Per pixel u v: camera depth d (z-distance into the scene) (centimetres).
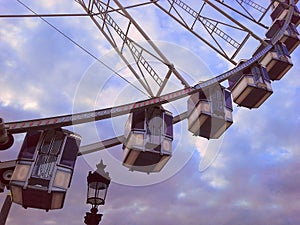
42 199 698
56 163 712
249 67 1327
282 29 1680
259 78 1309
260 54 1391
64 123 723
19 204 709
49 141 731
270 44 1562
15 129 709
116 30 1331
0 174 718
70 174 723
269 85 1327
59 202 718
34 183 684
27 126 717
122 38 1288
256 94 1309
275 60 1545
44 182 688
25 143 723
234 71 1162
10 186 682
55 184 694
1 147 705
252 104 1368
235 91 1370
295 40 1759
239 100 1354
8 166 722
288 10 1831
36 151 714
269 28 1820
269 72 1589
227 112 1029
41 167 701
